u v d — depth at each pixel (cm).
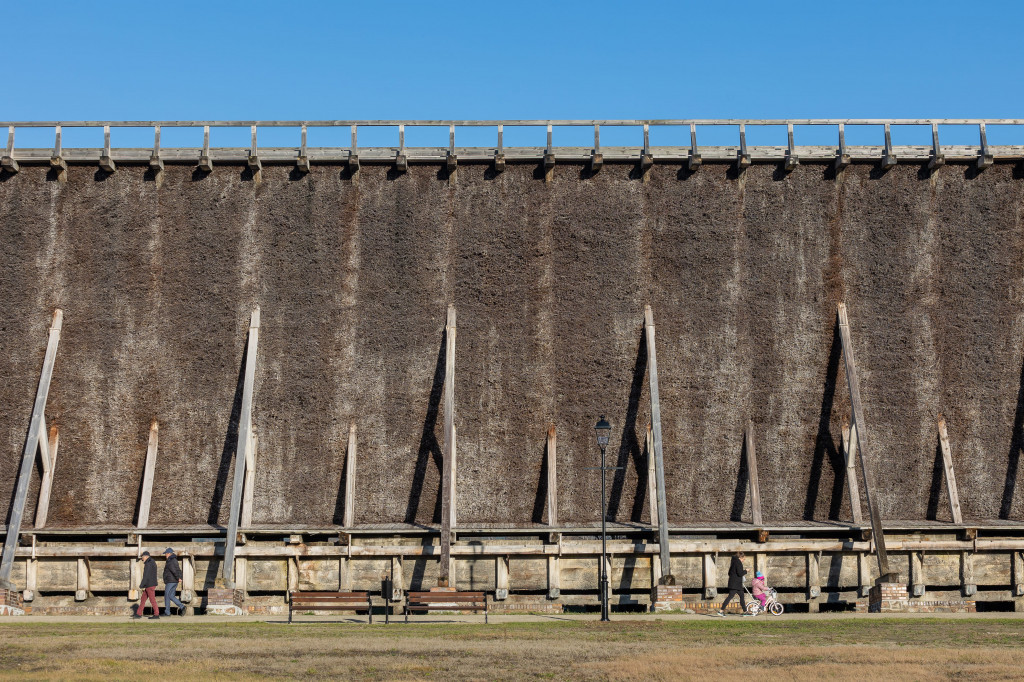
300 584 2866
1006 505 3070
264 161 3178
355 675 1591
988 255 3188
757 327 3142
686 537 2962
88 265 3123
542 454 3048
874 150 3216
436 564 2888
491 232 3175
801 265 3175
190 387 3064
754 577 2869
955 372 3133
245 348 3086
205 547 2836
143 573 2739
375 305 3125
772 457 3078
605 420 2531
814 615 2633
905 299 3167
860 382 3125
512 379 3092
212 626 2311
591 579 2886
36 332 3083
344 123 3184
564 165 3219
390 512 3006
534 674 1597
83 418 3039
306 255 3144
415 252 3159
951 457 3067
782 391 3111
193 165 3189
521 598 2872
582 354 3112
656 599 2786
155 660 1712
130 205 3161
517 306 3134
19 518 2770
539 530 2892
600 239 3178
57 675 1564
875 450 3089
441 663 1698
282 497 3005
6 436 3017
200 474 3017
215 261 3133
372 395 3075
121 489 3005
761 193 3212
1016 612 2806
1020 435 3103
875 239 3195
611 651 1827
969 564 2930
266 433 3041
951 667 1639
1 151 3169
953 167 3231
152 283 3117
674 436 3080
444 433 2952
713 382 3112
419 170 3209
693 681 1521
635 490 3045
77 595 2806
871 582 2909
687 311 3144
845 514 3058
